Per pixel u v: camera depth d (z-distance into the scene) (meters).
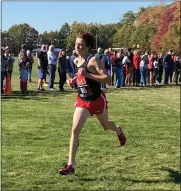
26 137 7.51
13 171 5.42
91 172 5.44
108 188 4.85
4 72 14.58
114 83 20.95
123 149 6.71
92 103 5.30
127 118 10.02
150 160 6.09
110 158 6.16
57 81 22.91
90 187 4.88
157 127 8.80
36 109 11.10
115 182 5.07
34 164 5.75
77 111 5.28
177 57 22.38
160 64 21.89
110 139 7.43
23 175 5.27
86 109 5.29
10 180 5.05
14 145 6.88
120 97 14.90
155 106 12.46
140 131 8.27
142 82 20.55
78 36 5.33
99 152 6.48
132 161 6.02
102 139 7.42
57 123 9.03
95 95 5.30
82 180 5.13
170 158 6.21
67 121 9.31
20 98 13.59
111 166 5.74
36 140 7.31
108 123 5.71
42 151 6.51
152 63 21.20
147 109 11.73
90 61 5.26
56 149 6.66
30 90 16.55
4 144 6.91
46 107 11.57
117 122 9.38
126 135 7.80
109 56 18.66
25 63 15.44
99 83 5.43
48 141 7.24
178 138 7.63
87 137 7.58
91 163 5.85
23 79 15.35
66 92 15.98
